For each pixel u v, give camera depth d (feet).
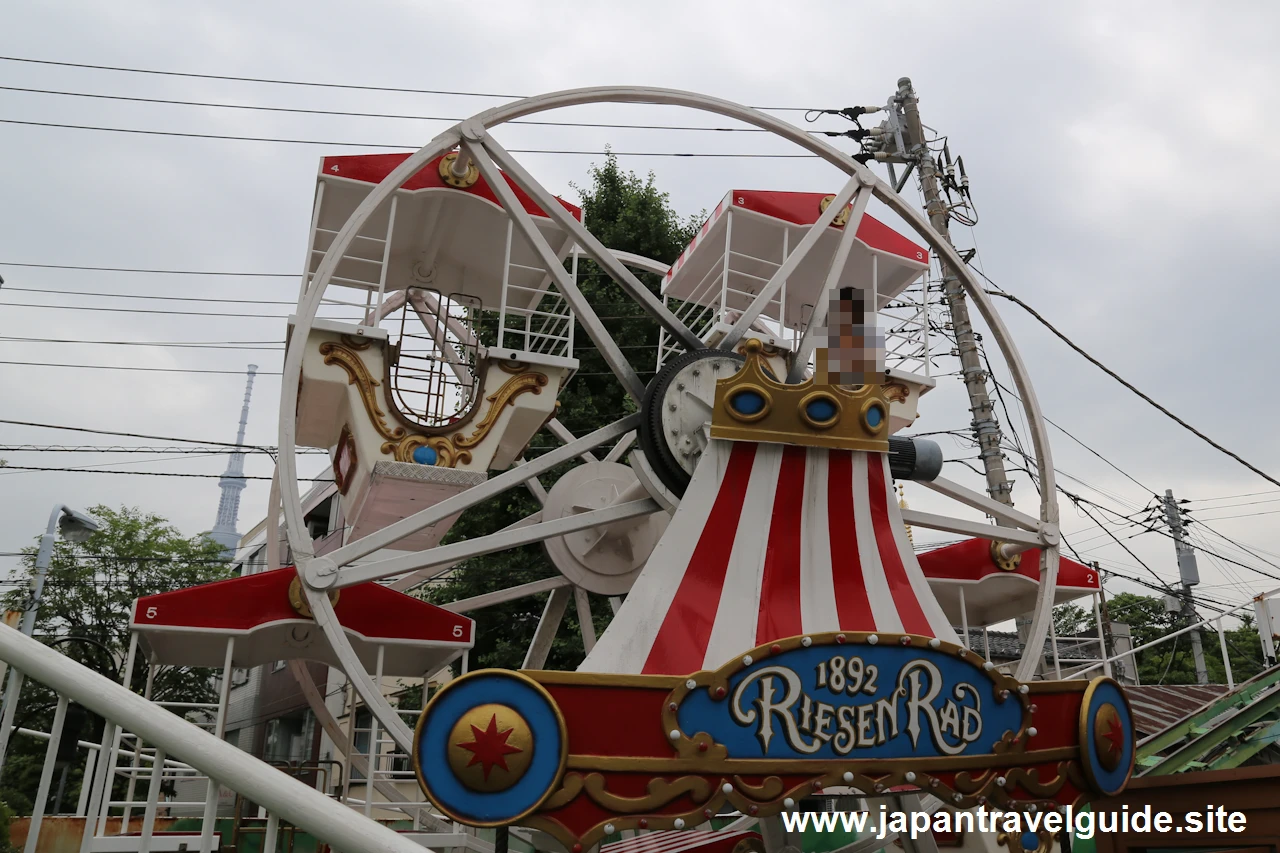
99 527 65.26
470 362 45.24
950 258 33.14
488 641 56.18
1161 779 32.76
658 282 62.75
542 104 29.84
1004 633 82.17
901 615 24.08
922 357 39.22
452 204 36.63
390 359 31.83
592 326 28.86
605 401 59.00
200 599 31.40
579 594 38.19
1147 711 45.44
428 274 41.68
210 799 9.45
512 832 32.35
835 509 24.80
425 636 33.42
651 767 20.03
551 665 54.60
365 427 30.96
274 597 32.14
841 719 21.52
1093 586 44.39
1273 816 29.55
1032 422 33.47
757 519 24.13
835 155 32.40
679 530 23.68
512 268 40.63
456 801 18.61
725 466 24.44
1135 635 118.83
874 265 40.78
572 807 19.45
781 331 37.01
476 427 32.30
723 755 20.48
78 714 13.91
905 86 63.87
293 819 9.22
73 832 23.24
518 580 56.03
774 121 31.65
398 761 46.42
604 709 20.15
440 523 34.45
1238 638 115.44
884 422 25.79
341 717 82.43
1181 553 90.43
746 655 21.31
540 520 39.37
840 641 22.03
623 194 65.31
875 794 21.81
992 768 22.68
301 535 25.66
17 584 90.74
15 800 36.14
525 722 19.30
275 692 99.14
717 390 24.77
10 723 9.81
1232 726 35.73
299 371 26.68
